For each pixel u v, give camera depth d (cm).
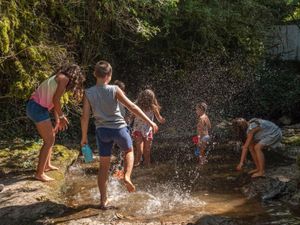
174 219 293
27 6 485
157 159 466
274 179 362
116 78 634
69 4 532
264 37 778
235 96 717
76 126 551
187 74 673
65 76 342
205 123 463
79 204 325
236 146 518
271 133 388
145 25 557
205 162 450
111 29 595
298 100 703
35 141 489
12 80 474
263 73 755
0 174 382
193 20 644
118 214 302
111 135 306
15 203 317
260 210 310
